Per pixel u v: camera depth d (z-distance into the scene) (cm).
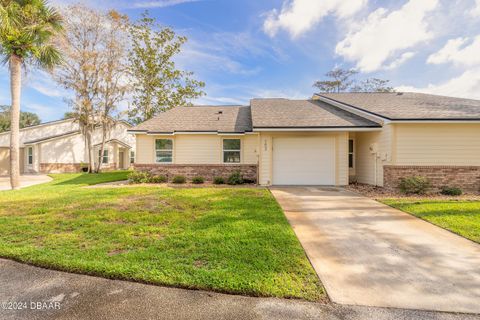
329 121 1091
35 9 1016
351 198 801
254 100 1597
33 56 1070
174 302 255
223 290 272
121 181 1347
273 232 453
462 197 803
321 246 405
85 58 1902
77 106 1975
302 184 1119
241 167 1244
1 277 302
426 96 1355
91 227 481
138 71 2128
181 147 1309
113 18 1948
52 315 236
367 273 316
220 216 560
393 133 952
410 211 616
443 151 936
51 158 2233
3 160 2236
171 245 391
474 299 263
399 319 232
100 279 297
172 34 2144
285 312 240
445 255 370
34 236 431
